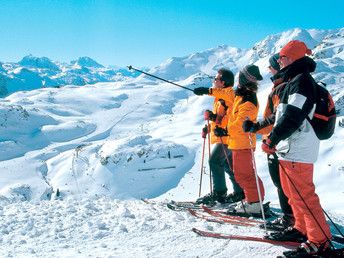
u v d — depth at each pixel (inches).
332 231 128.3
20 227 156.9
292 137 97.0
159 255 106.7
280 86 107.3
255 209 148.3
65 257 107.2
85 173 4109.3
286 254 97.7
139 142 4512.8
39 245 128.5
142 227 143.9
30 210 194.1
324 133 94.7
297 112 89.4
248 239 114.6
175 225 144.9
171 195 3336.6
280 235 109.7
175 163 3969.0
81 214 173.8
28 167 4552.2
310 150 95.3
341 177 2573.8
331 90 5334.6
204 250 109.7
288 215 122.8
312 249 95.3
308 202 97.2
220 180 180.9
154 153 4121.6
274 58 115.4
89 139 6378.0
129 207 201.2
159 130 6363.2
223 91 162.1
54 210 190.9
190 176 3666.3
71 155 4835.1
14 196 3408.0
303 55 96.3
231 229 133.0
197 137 5285.4
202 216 158.9
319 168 2827.3
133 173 3890.3
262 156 2768.2
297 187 98.2
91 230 144.6
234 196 179.3
